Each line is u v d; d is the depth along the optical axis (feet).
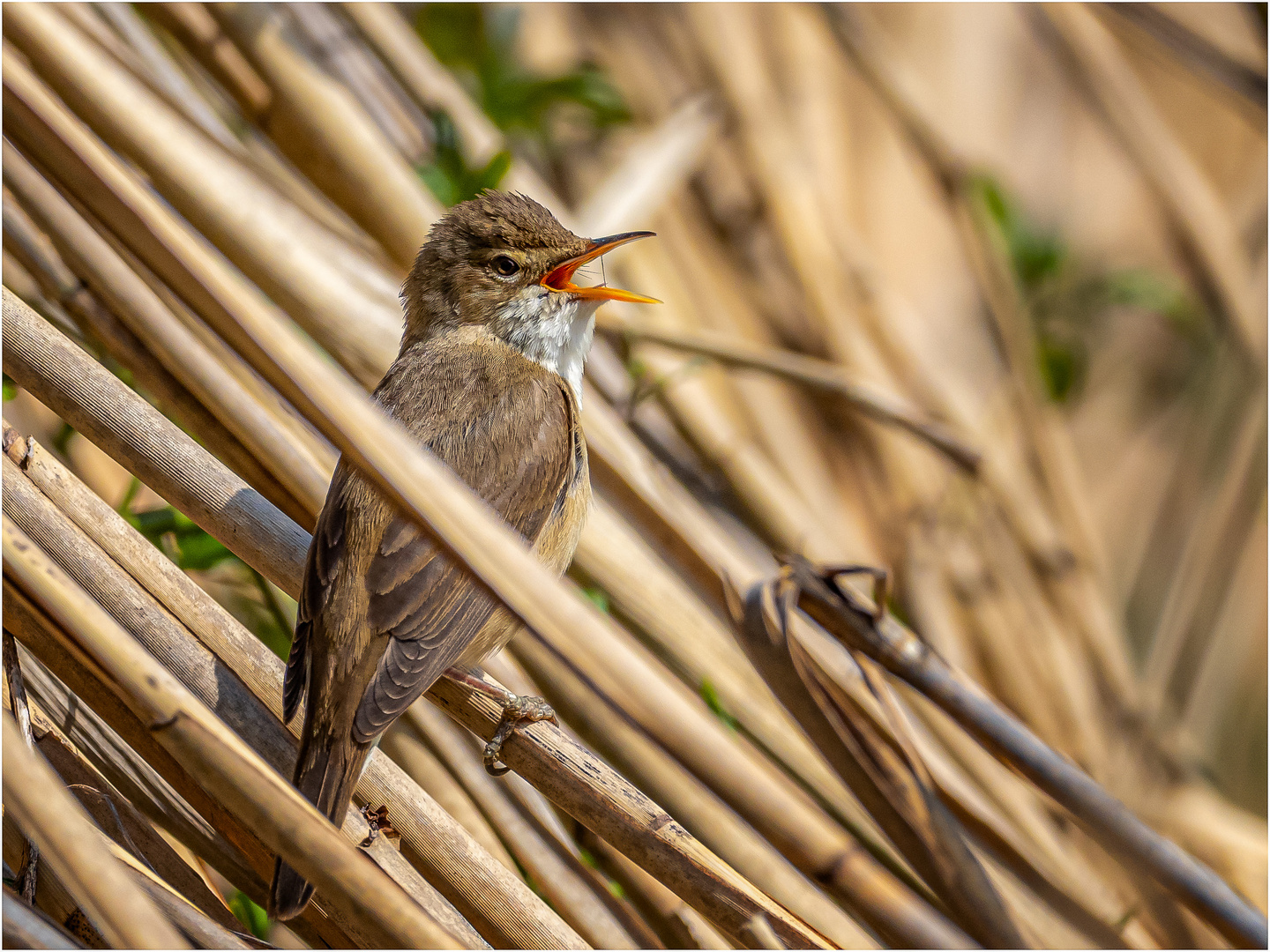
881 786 15.20
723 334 35.94
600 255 24.54
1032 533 32.94
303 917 18.30
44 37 20.74
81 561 18.25
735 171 38.14
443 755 22.29
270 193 23.45
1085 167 48.98
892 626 17.33
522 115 31.89
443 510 13.21
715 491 31.35
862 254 38.58
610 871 22.63
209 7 27.25
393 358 23.56
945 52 48.91
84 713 20.22
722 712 22.36
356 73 29.43
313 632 18.47
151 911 11.52
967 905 14.62
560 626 12.90
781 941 15.43
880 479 36.09
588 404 26.18
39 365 19.40
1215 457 40.19
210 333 22.91
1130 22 37.04
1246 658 38.32
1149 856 15.98
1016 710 32.01
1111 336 48.01
